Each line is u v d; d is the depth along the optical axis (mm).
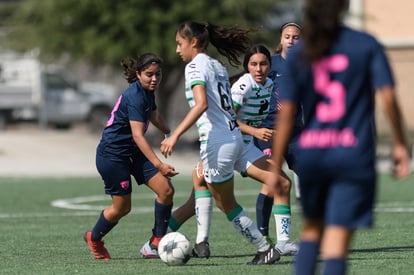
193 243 28531
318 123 14828
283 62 26094
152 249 24625
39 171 66875
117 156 23484
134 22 77812
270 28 82750
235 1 78188
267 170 23781
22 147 76000
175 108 121375
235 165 24172
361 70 14750
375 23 97688
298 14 82875
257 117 25156
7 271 22375
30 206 43000
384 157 77000
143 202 45375
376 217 36531
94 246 24469
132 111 22969
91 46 78312
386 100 14484
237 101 24625
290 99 14984
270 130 23953
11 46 82875
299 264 15211
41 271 22297
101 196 48219
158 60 23094
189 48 22562
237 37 23984
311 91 14906
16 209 41594
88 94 104625
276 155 15211
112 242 29156
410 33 97125
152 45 78000
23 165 69688
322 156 14703
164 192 23953
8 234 31594
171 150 20875
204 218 24375
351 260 23719
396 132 14492
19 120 105438
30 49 81562
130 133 23484
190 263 23516
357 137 14656
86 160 73438
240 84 24719
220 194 22766
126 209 24016
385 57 14688
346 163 14562
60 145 78438
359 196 14586
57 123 106312
